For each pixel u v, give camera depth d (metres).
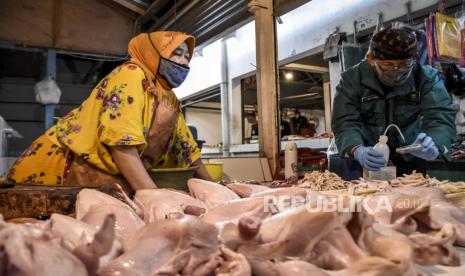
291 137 5.55
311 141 5.00
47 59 6.04
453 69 3.32
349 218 0.93
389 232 1.02
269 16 3.89
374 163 2.37
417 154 2.44
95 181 2.03
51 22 5.12
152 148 2.29
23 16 4.97
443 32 3.03
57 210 1.46
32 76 7.09
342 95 2.92
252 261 0.91
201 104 10.34
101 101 2.05
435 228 1.15
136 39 2.29
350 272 0.85
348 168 2.99
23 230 0.70
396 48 2.43
